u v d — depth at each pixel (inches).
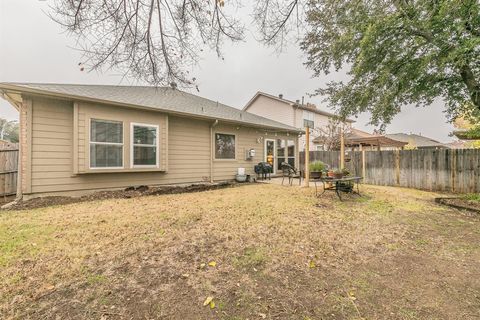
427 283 87.0
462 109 257.0
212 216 168.7
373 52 206.7
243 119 418.0
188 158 342.6
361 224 157.5
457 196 264.2
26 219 158.1
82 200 223.8
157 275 89.4
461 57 179.9
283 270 95.1
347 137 632.4
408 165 351.9
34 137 220.8
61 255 104.0
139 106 271.9
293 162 519.8
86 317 66.5
